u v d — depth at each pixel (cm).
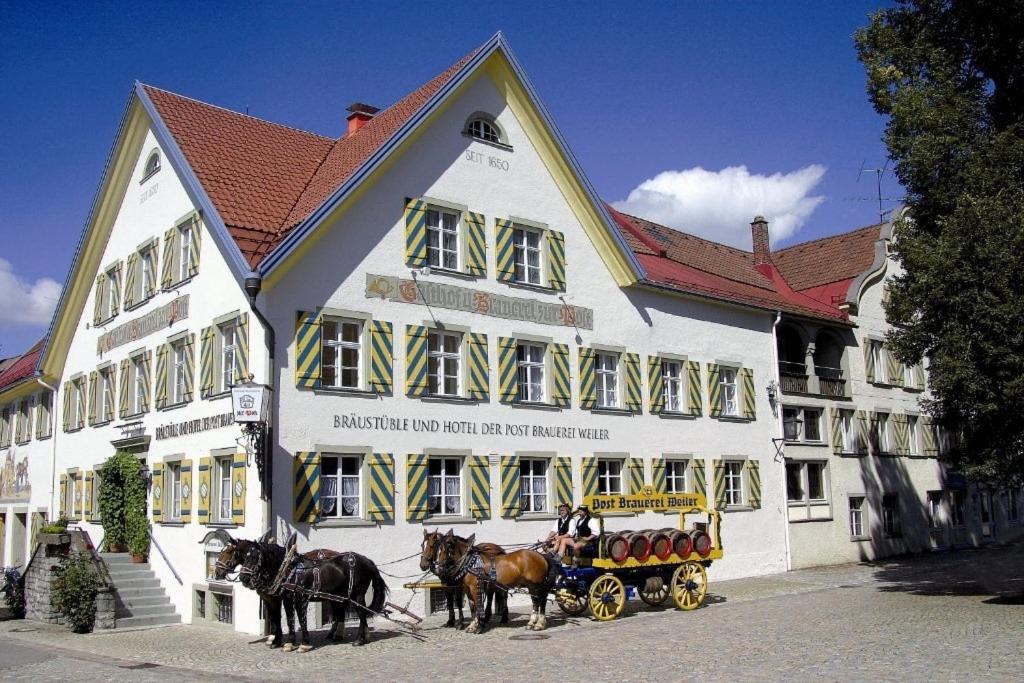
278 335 1969
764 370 3159
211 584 2044
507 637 1714
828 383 3403
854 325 3525
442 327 2264
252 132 2556
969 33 2323
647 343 2773
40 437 3303
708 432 2909
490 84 2520
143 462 2408
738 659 1388
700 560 2122
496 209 2452
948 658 1372
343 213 2114
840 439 3412
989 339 2012
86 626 2014
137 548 2336
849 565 3294
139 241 2602
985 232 2031
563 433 2491
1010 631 1670
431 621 2020
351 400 2061
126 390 2575
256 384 1875
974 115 2256
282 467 1928
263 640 1773
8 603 2412
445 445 2217
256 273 1922
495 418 2339
